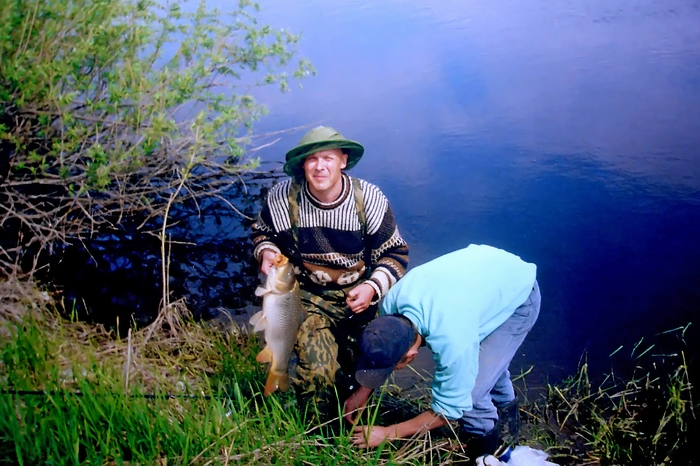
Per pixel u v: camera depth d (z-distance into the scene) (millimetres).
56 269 4547
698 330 4125
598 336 4129
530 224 5051
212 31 4805
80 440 2908
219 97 4652
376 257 3682
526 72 7379
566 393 3791
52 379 3295
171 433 3066
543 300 4387
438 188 5480
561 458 3447
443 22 8766
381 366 2723
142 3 4504
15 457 2889
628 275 4551
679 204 5145
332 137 3260
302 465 3084
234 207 5277
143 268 4727
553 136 6152
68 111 4398
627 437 3525
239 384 3736
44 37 4133
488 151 5938
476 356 2805
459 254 3105
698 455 3369
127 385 3330
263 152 6035
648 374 3859
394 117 6504
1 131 3975
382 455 3264
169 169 5016
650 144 5938
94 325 4145
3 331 3643
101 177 4094
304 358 3455
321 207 3441
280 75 5266
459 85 7152
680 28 8336
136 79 4340
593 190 5348
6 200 4586
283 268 3086
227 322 4352
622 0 9289
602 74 7309
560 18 8867
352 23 8555
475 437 3201
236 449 3104
